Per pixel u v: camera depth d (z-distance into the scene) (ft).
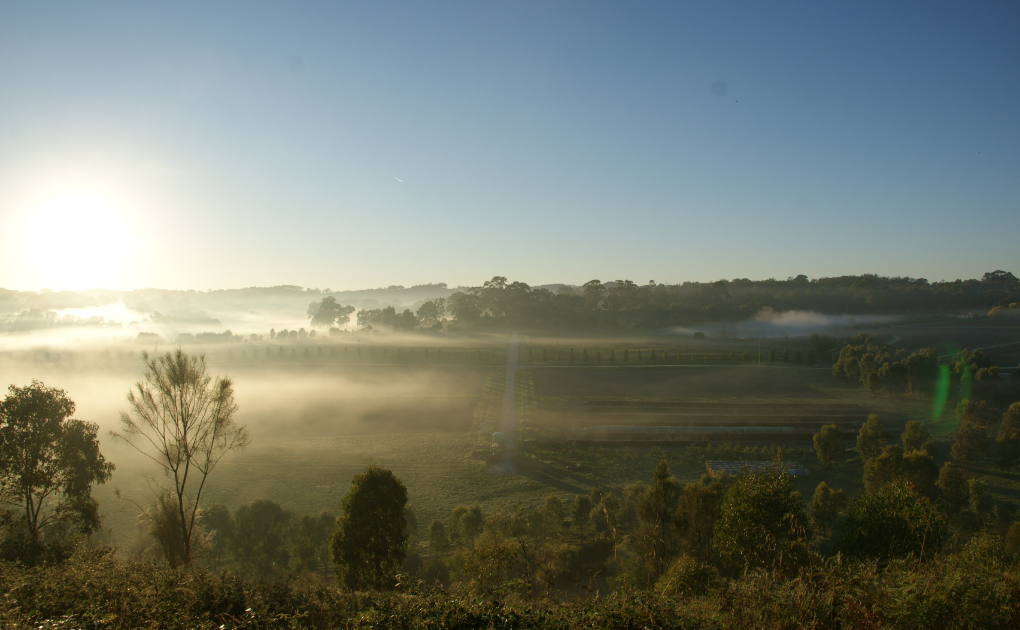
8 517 59.77
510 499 117.29
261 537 89.20
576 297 510.99
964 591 24.02
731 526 47.19
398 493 55.26
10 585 31.40
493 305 507.30
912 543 43.21
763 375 258.37
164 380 60.54
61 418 66.64
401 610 24.85
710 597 28.89
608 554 81.30
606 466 139.33
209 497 113.50
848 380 247.29
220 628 26.08
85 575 33.81
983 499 106.52
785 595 26.37
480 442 159.74
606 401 211.20
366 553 52.85
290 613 29.01
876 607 24.06
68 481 66.85
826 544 75.25
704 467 137.18
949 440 151.64
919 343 321.11
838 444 132.57
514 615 23.31
